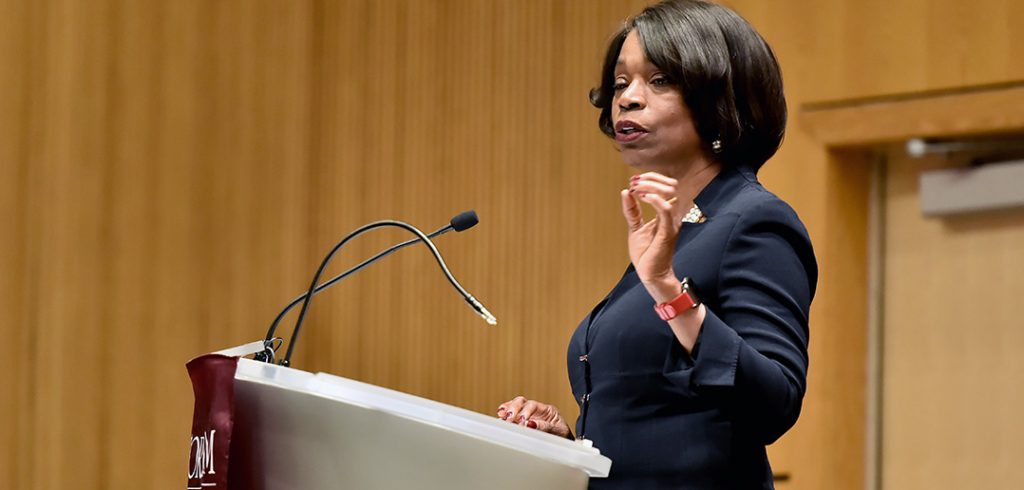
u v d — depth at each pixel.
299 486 3.75
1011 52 9.54
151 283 9.50
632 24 4.57
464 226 4.71
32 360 8.95
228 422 3.79
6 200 8.87
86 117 9.25
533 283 11.30
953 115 9.79
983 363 9.93
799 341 4.00
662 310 3.80
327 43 10.60
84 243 9.20
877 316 10.47
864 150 10.51
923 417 10.17
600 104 4.78
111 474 9.23
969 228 10.08
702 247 4.15
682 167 4.42
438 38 11.16
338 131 10.62
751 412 3.83
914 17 10.02
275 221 10.19
